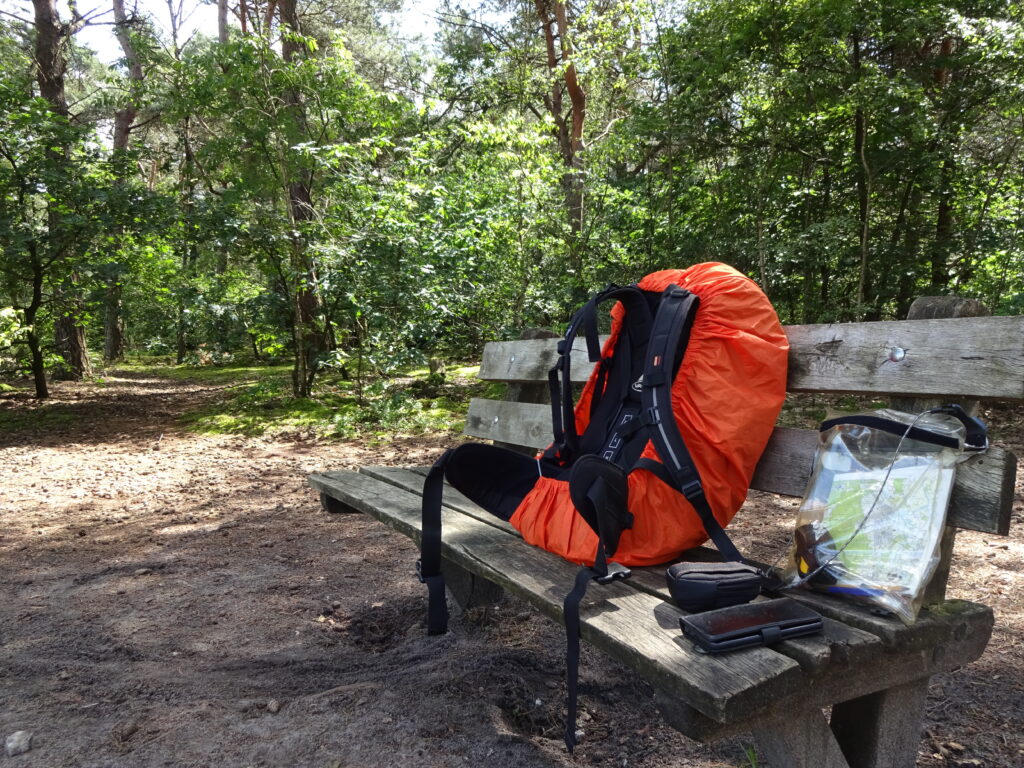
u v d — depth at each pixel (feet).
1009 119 27.96
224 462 20.74
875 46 26.73
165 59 30.81
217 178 34.65
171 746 5.96
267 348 31.96
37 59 40.11
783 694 3.82
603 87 48.16
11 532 13.51
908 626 4.32
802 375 6.10
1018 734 5.97
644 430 5.95
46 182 28.66
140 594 9.88
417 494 8.70
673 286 6.14
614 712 6.68
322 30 60.39
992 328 4.67
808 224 29.09
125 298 47.26
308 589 10.01
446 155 45.24
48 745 6.01
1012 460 4.30
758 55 26.16
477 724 6.24
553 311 31.27
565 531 6.12
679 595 4.69
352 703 6.61
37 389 37.86
